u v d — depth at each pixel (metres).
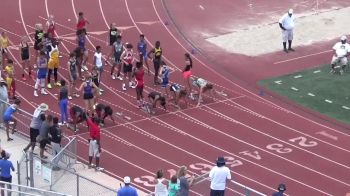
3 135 66.38
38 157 57.03
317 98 78.25
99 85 76.50
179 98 74.44
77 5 102.00
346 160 66.25
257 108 75.50
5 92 68.12
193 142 68.31
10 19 96.31
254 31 95.94
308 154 67.06
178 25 97.31
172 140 68.56
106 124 70.81
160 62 77.94
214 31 95.81
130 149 66.69
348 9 103.81
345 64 83.94
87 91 69.44
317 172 64.19
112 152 66.00
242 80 82.38
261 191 60.88
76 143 64.56
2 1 102.12
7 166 55.06
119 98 76.00
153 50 78.44
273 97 78.38
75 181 55.69
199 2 105.19
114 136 68.75
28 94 76.12
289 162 65.56
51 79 78.75
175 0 105.62
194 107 74.94
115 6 102.31
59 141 59.66
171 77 81.75
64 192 55.94
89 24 95.75
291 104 76.94
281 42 92.69
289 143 68.88
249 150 67.38
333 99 77.94
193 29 96.25
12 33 92.00
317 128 72.00
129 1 104.38
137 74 72.69
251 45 91.75
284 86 81.06
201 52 89.50
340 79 82.75
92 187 55.12
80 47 79.06
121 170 62.97
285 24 88.88
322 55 89.56
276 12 102.38
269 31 95.94
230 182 52.16
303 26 97.69
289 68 85.88
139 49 80.19
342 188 61.94
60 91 68.62
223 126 71.56
